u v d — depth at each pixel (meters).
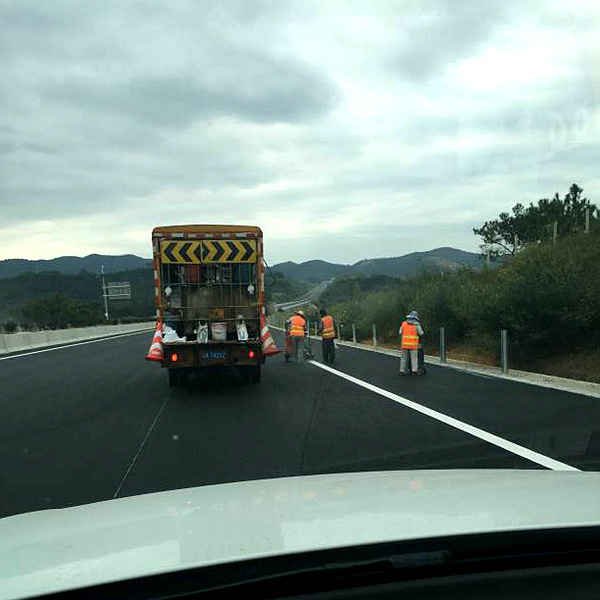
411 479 3.25
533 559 2.12
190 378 16.20
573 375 13.94
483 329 17.81
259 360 13.73
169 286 13.79
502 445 7.59
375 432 8.60
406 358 16.28
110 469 6.84
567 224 30.31
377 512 2.45
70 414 10.80
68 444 8.25
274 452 7.46
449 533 2.12
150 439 8.43
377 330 34.28
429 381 14.63
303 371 17.69
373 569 1.99
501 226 32.75
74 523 2.63
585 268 18.14
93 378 16.88
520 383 13.69
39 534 2.46
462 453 7.22
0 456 7.58
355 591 1.97
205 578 1.91
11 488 6.15
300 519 2.38
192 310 13.87
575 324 15.42
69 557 2.09
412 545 2.06
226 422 9.60
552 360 15.94
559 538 2.16
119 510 2.87
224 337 13.73
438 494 2.80
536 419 9.26
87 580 1.86
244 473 6.50
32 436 8.86
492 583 2.03
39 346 34.09
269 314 14.86
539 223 31.48
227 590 1.92
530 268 16.27
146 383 15.41
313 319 51.66
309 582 1.96
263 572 1.94
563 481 3.12
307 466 6.75
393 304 33.28
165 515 2.65
